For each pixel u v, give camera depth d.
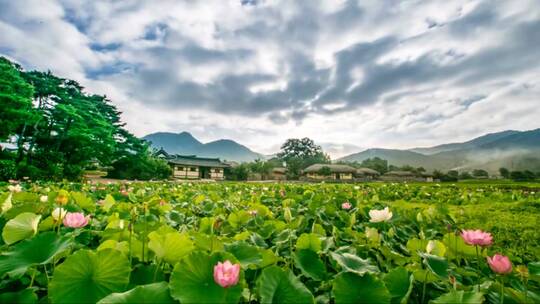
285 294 1.50
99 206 4.44
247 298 1.63
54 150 20.34
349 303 1.54
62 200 2.59
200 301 1.34
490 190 17.98
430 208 4.82
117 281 1.53
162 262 1.86
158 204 4.57
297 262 2.00
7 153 17.59
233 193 8.73
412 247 2.53
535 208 7.79
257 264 1.88
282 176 62.97
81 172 20.81
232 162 71.50
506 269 1.55
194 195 7.48
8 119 15.92
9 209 2.79
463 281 2.18
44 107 20.41
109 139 23.58
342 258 1.85
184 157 49.78
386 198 11.68
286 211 3.27
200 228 3.08
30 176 16.67
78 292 1.45
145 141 33.75
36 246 1.80
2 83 15.76
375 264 2.41
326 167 61.88
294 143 95.69
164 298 1.38
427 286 1.92
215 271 1.30
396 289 1.74
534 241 4.77
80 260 1.50
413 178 73.75
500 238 4.99
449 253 2.53
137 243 2.01
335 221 4.00
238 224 3.57
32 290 1.54
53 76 21.42
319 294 1.94
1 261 1.72
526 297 1.60
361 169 77.75
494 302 1.67
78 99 22.66
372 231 2.63
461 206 9.13
